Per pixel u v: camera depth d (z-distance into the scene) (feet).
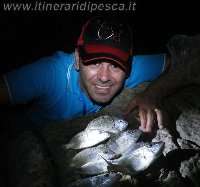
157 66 2.61
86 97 2.35
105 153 2.03
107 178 1.80
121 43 2.06
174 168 2.00
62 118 2.46
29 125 2.50
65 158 2.11
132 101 2.52
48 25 6.45
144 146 1.90
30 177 1.87
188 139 2.33
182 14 6.87
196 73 2.62
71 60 2.29
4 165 2.08
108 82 2.13
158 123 2.34
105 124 2.28
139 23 6.72
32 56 5.79
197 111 2.60
